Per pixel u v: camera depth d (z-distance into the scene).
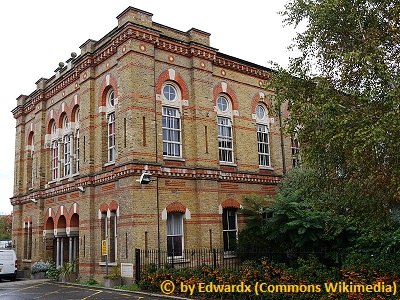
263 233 20.84
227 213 22.66
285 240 20.84
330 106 10.39
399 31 10.33
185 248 19.95
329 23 11.20
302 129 11.73
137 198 18.53
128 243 18.39
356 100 10.56
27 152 30.38
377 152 10.16
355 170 10.98
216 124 22.47
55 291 18.56
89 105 22.47
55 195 25.59
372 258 13.77
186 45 21.94
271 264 13.55
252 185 23.80
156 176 19.34
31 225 29.05
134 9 20.11
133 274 17.94
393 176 9.95
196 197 20.84
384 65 9.85
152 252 18.11
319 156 11.43
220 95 23.56
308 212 18.66
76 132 24.56
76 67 23.97
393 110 9.16
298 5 12.12
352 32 11.04
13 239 30.77
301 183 12.88
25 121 31.44
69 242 24.09
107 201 20.55
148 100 19.80
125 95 19.61
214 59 22.94
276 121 26.03
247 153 24.00
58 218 24.95
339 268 12.52
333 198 11.85
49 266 23.94
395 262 12.72
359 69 10.77
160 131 20.16
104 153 21.48
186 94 21.56
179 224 20.31
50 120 27.47
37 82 29.12
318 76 11.88
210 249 20.52
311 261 13.29
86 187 21.89
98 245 20.89
